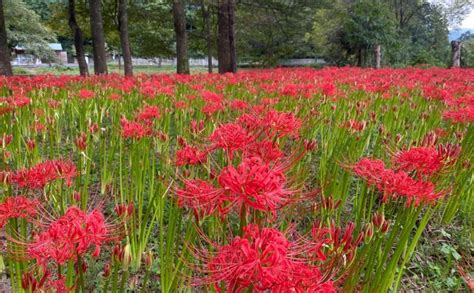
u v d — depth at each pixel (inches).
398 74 454.0
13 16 1224.8
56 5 920.3
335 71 463.8
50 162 95.8
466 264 140.4
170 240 95.6
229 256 54.6
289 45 1175.0
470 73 501.4
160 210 112.2
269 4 925.2
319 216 123.9
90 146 177.0
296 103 229.6
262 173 56.4
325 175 152.2
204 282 57.6
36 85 301.7
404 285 129.7
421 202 89.4
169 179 123.6
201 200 64.4
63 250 60.9
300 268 52.7
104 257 126.6
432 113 221.9
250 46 1200.8
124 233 88.7
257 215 68.2
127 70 675.4
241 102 174.1
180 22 662.5
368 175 86.8
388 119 221.5
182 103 210.1
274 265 50.1
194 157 101.3
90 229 61.2
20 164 170.6
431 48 1375.5
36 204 89.5
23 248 80.2
